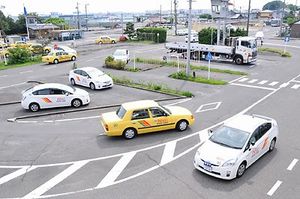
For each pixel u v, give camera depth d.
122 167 13.16
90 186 11.77
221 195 10.96
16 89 27.38
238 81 28.86
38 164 13.61
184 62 39.03
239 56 37.62
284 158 13.61
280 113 19.73
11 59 42.53
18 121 19.34
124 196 11.05
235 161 11.59
